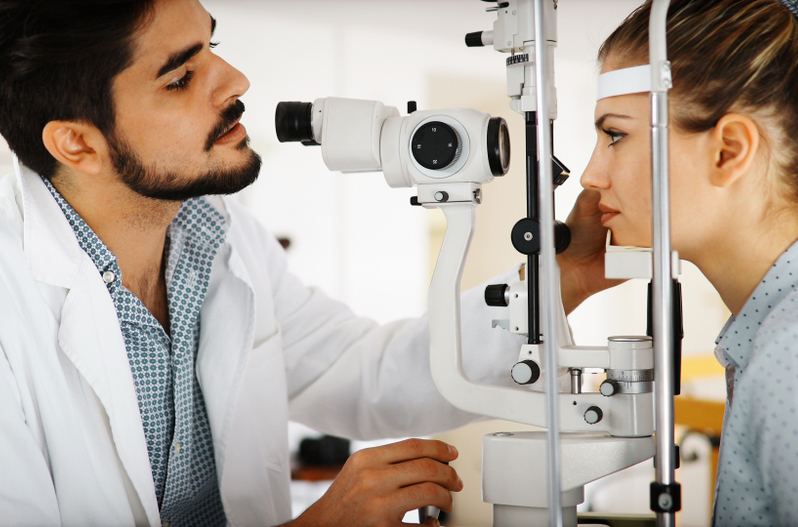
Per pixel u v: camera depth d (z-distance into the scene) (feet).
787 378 2.23
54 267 2.93
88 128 2.95
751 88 2.38
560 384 2.94
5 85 2.89
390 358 3.88
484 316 3.43
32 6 2.73
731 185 2.43
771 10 2.47
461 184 2.66
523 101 2.50
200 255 3.62
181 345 3.42
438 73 9.66
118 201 3.15
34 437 2.81
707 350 9.05
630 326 9.44
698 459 8.38
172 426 3.45
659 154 1.91
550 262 1.84
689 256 2.62
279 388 3.86
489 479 2.56
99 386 2.92
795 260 2.42
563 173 2.56
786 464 2.20
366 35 9.53
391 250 10.39
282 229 10.11
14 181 3.24
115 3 2.73
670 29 2.49
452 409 3.76
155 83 2.89
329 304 4.37
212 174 3.10
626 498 8.72
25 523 2.63
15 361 2.81
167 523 3.43
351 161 2.76
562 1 6.79
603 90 2.51
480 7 8.66
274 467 3.81
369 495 2.69
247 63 9.39
